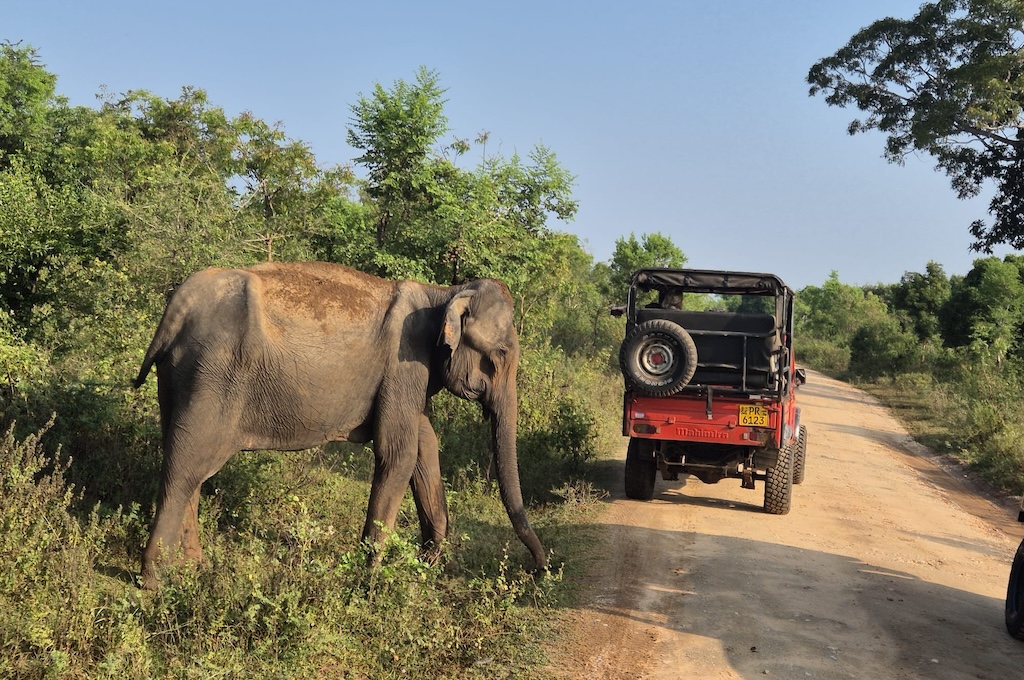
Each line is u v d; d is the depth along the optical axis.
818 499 11.32
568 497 10.00
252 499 6.96
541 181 16.53
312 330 5.92
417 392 6.34
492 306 6.56
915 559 8.53
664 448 10.10
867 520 10.23
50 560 4.93
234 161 15.70
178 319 5.69
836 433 19.09
